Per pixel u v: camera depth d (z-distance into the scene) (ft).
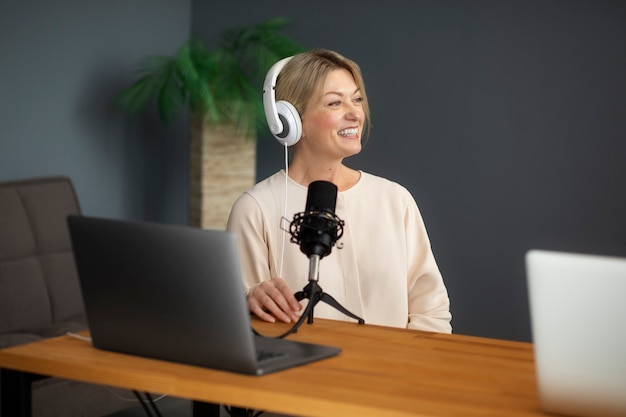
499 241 15.33
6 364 6.01
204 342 5.58
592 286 4.70
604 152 14.38
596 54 14.35
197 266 5.45
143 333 5.84
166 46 18.25
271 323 7.08
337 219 6.93
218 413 7.50
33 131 16.14
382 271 8.20
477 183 15.44
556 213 14.80
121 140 17.62
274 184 8.38
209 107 15.90
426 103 15.81
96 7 16.98
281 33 17.24
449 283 15.81
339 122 8.04
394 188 8.48
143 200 18.11
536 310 4.84
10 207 13.78
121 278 5.81
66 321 14.19
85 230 5.88
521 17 14.90
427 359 5.98
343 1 16.55
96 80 17.10
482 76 15.29
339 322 7.16
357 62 16.47
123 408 12.84
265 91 8.05
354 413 4.95
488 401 5.09
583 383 4.79
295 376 5.50
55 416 11.73
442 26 15.58
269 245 8.23
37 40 16.08
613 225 14.38
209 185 16.81
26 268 13.76
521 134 15.01
